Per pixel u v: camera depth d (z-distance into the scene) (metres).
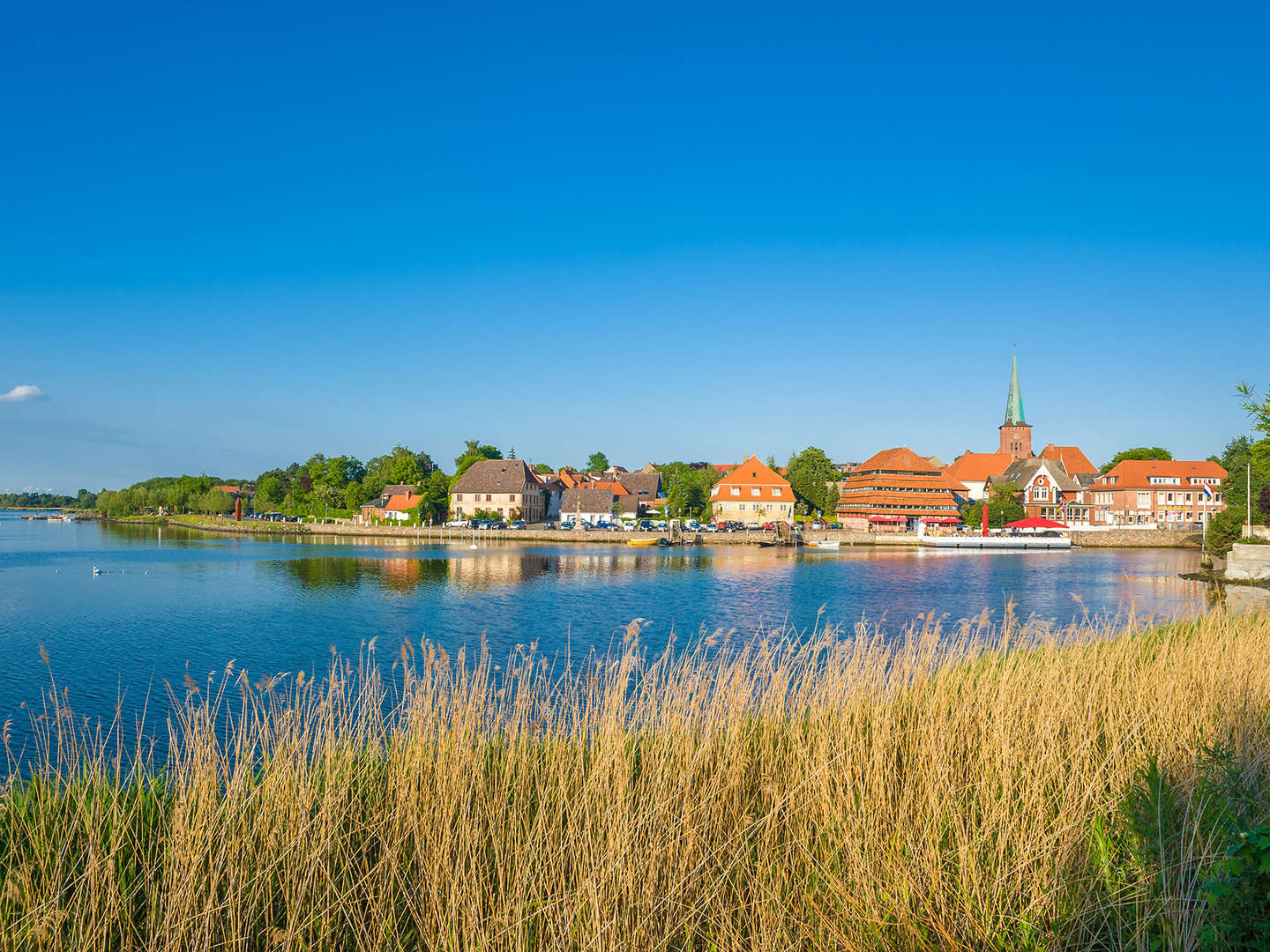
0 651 28.36
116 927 6.18
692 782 7.84
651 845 6.71
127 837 7.10
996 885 6.31
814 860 6.87
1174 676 11.10
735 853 6.86
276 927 6.16
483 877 6.46
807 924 6.20
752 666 11.23
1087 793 7.45
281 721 8.00
